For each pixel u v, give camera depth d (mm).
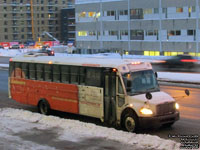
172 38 59938
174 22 59250
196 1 55969
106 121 12195
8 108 15672
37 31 129375
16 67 16328
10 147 9711
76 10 75688
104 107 12211
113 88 11852
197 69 34906
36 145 9852
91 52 73688
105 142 9906
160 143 9492
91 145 9672
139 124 10969
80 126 11688
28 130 11570
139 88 11703
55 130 11461
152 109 10867
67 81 13734
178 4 58312
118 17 67750
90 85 12695
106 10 69625
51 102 14492
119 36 68000
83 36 74938
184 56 36094
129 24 65938
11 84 16656
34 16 128500
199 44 56531
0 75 32062
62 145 9781
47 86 14617
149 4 62312
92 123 12961
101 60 12945
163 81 25891
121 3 66688
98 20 71375
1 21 123125
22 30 126938
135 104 11156
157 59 43312
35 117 13383
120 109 11641
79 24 75375
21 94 16094
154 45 62531
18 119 13375
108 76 11992
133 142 9742
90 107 12742
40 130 11531
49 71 14570
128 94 11414
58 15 133375
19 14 125812
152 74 12211
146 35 63656
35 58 15500
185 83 24516
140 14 63969
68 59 14062
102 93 12180
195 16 56500
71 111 13594
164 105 11086
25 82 15805
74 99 13391
